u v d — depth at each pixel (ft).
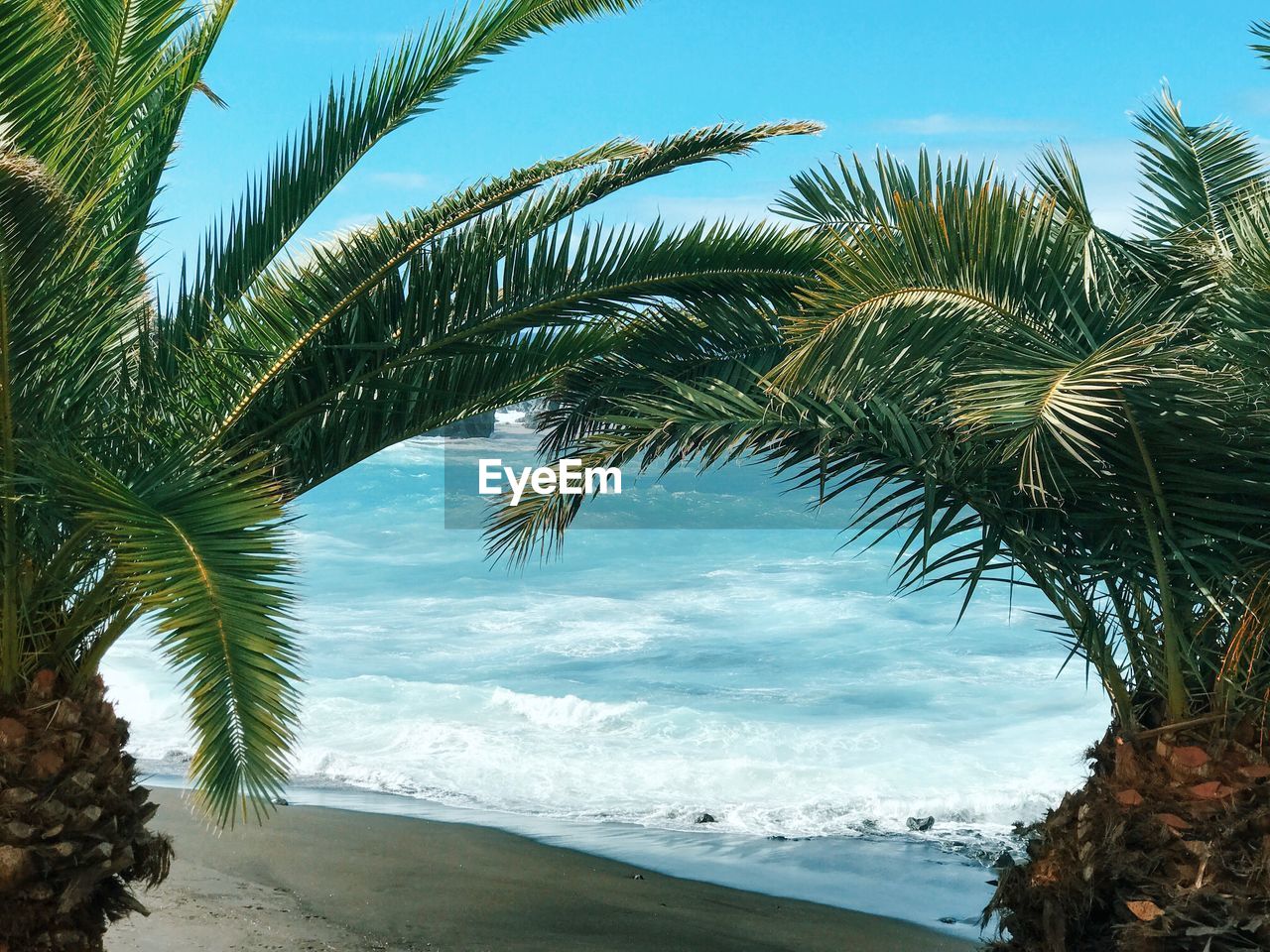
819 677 46.32
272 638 10.50
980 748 34.14
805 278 16.24
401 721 36.73
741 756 33.12
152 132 16.20
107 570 14.06
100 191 13.34
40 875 13.55
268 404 15.53
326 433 16.31
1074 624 13.85
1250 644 12.96
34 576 13.98
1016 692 42.70
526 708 38.52
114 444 14.10
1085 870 13.16
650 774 30.96
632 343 17.42
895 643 53.52
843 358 11.37
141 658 45.29
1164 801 13.05
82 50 14.07
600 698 42.50
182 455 12.76
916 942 18.92
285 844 23.31
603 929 18.92
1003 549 14.08
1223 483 12.49
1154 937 12.42
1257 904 12.25
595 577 76.07
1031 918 13.73
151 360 14.97
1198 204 17.79
